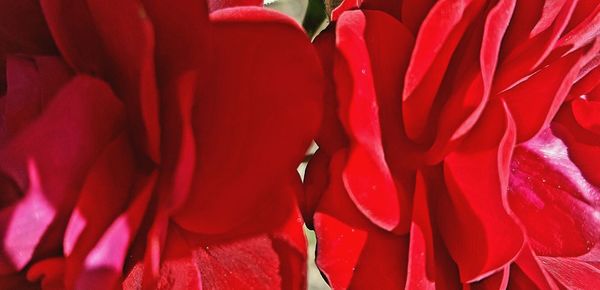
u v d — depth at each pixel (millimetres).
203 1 163
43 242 167
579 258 202
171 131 168
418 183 187
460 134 177
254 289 181
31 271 166
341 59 176
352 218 185
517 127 190
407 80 177
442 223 192
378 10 190
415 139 188
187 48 168
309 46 171
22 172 160
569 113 206
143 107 160
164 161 170
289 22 170
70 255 163
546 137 205
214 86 171
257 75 171
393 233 188
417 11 186
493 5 180
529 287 194
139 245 173
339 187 183
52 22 168
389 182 180
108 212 168
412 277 181
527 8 185
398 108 187
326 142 185
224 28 170
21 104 169
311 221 189
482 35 182
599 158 202
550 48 181
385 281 188
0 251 161
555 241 200
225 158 173
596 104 203
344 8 194
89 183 164
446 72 190
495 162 180
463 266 188
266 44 171
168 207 160
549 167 203
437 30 176
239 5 182
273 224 179
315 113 171
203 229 176
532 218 201
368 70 180
